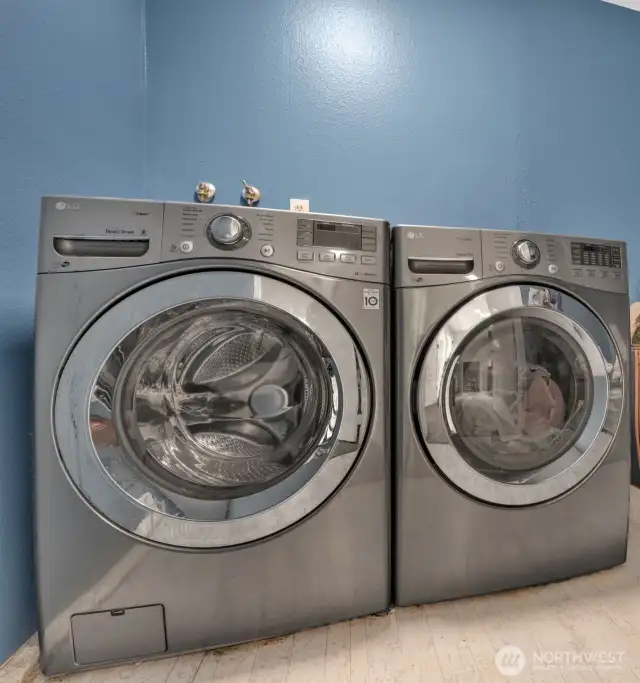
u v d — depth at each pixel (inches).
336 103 55.6
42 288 26.9
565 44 61.2
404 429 33.8
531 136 60.2
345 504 31.8
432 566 34.5
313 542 31.2
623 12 62.5
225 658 29.3
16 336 31.2
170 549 28.8
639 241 61.6
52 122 35.3
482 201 58.7
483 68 59.0
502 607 34.8
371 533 32.6
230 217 29.5
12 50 31.0
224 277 29.0
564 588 37.3
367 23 56.2
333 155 55.4
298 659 29.2
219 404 33.0
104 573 27.7
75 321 27.1
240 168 53.4
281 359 33.9
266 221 30.5
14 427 30.7
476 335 35.5
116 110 45.0
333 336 31.1
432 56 57.7
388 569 33.5
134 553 28.2
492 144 59.1
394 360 34.3
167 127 51.8
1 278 29.9
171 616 28.8
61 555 27.1
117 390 27.6
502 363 37.7
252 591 30.2
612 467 39.1
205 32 52.7
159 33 51.8
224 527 29.1
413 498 34.0
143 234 28.3
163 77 51.8
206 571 29.3
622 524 39.8
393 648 30.1
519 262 36.1
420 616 33.6
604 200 61.6
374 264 32.9
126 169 46.9
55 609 27.1
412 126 57.2
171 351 30.9
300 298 30.5
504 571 36.2
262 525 29.8
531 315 35.9
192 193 52.2
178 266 28.7
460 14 58.5
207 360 32.6
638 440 58.2
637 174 61.8
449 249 34.9
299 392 33.9
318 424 32.1
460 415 35.9
